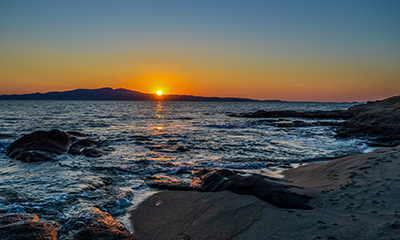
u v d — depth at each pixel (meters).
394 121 18.27
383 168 7.04
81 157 11.33
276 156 12.20
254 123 32.84
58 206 5.85
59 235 4.57
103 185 7.61
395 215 4.57
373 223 4.41
